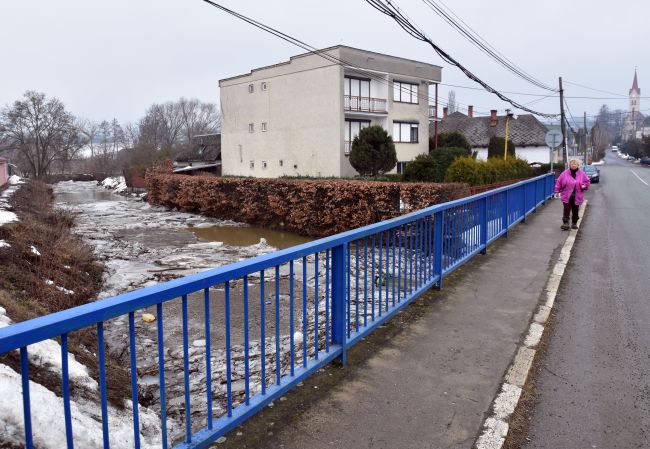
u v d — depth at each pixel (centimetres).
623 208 1808
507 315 544
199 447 272
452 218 691
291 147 3688
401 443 304
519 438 321
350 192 1817
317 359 378
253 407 311
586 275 752
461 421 330
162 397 250
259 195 2308
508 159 2803
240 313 822
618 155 13450
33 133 6278
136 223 2498
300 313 811
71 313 197
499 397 362
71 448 203
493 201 912
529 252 873
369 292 750
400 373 397
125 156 8281
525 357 434
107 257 1505
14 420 313
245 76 4041
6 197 2228
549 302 596
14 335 174
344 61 3331
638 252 932
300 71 3559
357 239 424
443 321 520
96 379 493
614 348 473
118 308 214
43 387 373
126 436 381
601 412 353
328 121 3406
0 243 982
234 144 4225
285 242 1900
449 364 417
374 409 341
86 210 3206
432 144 4241
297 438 305
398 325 504
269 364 582
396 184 1684
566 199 1120
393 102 3712
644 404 365
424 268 596
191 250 1662
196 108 10162
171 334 736
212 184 2641
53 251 1166
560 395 378
